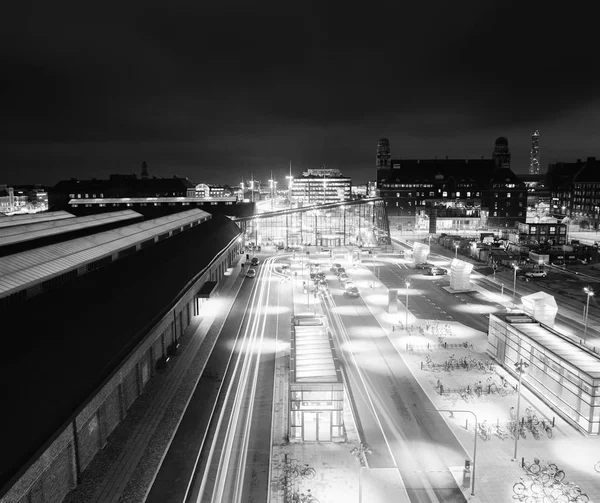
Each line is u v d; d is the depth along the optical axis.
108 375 35.62
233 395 48.69
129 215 102.38
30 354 29.34
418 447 39.59
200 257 81.56
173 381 49.91
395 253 150.38
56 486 29.67
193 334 65.44
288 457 38.06
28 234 64.19
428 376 53.91
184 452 37.59
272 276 112.50
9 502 22.73
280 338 66.25
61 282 43.00
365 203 170.00
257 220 166.88
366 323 74.56
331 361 46.25
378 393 49.69
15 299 35.88
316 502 32.62
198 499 32.62
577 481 35.16
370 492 33.78
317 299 89.56
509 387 50.84
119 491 31.86
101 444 36.81
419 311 82.00
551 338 51.06
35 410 27.23
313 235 169.00
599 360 44.78
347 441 40.44
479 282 107.25
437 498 33.22
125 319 43.69
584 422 41.69
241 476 35.44
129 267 52.62
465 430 42.28
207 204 186.00
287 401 47.53
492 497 33.31
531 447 39.59
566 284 105.25
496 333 58.03
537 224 164.88
